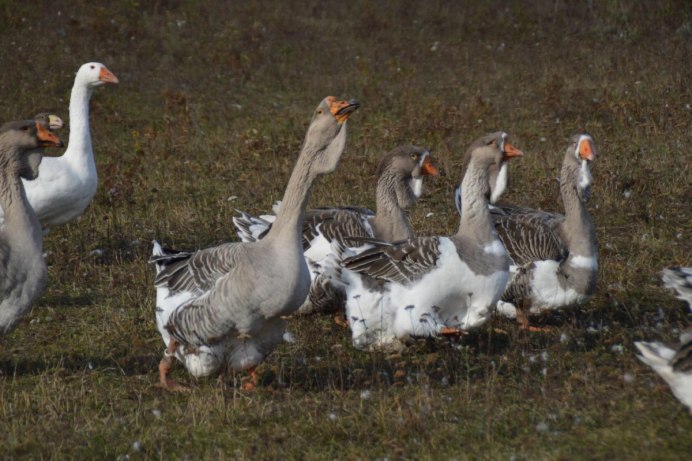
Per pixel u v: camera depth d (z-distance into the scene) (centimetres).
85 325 1247
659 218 1612
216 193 1866
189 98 2639
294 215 922
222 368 1006
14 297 988
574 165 1229
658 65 2748
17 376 1062
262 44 3231
